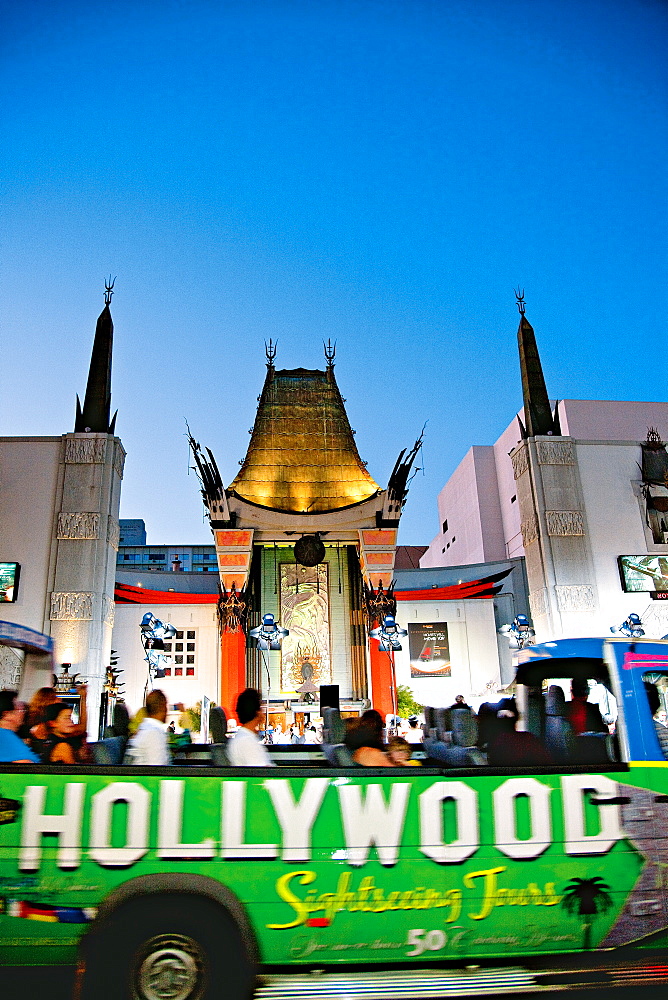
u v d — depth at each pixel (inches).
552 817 235.5
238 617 1694.1
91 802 222.8
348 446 1918.1
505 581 1941.4
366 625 1775.3
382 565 1754.4
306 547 1776.6
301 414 1942.7
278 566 1868.8
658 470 1523.1
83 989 211.6
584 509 1497.3
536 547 1502.2
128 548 3408.0
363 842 225.9
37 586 1363.2
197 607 1772.9
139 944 214.4
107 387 1521.9
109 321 1577.3
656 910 234.7
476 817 232.1
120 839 220.5
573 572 1453.0
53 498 1411.2
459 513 2965.1
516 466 1620.3
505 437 2662.4
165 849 220.2
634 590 1448.1
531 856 231.3
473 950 227.1
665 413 2278.5
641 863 235.9
